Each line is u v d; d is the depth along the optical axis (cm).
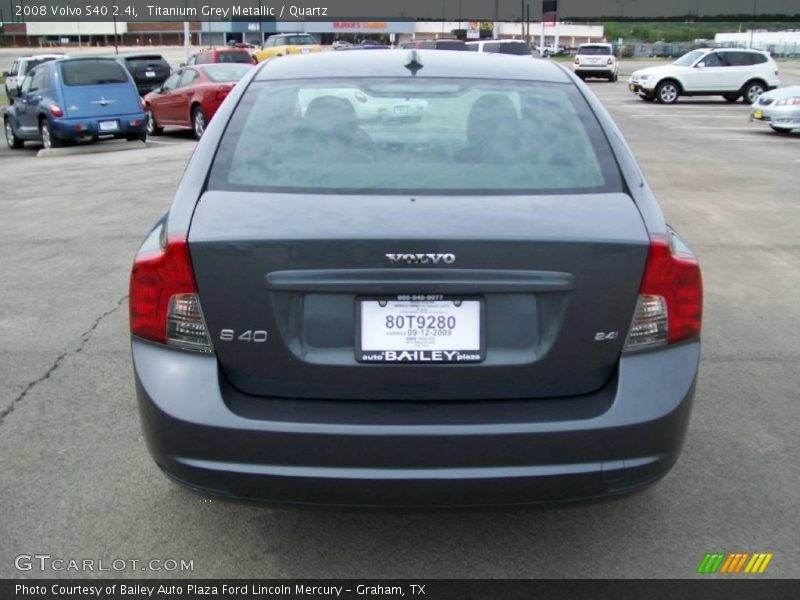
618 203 284
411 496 260
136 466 369
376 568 303
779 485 359
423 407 264
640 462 266
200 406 261
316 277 256
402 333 262
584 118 331
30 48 8112
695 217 914
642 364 268
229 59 2486
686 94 2731
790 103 1778
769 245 793
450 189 288
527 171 300
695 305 277
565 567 303
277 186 290
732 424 416
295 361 263
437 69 359
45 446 386
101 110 1569
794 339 541
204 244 260
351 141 314
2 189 1095
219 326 264
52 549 311
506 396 267
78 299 607
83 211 925
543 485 261
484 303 262
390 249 254
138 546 313
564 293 260
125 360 491
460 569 302
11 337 528
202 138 320
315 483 259
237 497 267
